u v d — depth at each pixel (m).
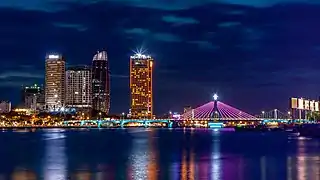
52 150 168.75
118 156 139.00
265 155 139.75
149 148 176.75
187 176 91.19
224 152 153.12
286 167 105.44
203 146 188.12
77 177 91.81
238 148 173.62
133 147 183.88
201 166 108.69
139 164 114.31
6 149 175.50
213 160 124.06
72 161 123.88
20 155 146.50
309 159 124.88
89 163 117.75
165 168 104.62
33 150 169.25
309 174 92.88
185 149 169.25
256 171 98.31
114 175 93.62
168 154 145.75
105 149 171.88
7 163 119.81
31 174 96.88
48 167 109.56
